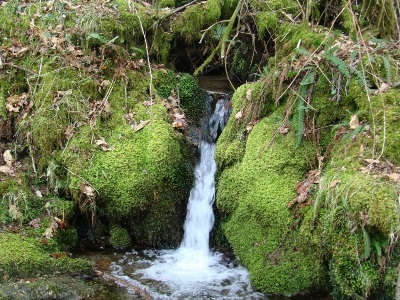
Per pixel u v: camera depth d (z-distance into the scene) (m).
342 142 2.41
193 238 2.85
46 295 2.23
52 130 2.84
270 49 3.38
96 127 2.85
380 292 2.03
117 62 3.14
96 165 2.73
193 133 3.04
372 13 2.98
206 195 2.93
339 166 2.27
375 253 2.02
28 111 2.97
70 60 3.06
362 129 2.36
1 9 3.31
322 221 2.18
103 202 2.75
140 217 2.81
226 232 2.62
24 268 2.34
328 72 2.63
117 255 2.73
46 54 3.09
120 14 3.35
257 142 2.64
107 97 2.97
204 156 3.03
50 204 2.69
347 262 2.08
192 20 3.44
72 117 2.88
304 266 2.30
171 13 3.48
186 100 3.19
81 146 2.78
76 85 2.98
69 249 2.71
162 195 2.78
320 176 2.38
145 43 3.23
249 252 2.45
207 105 3.21
